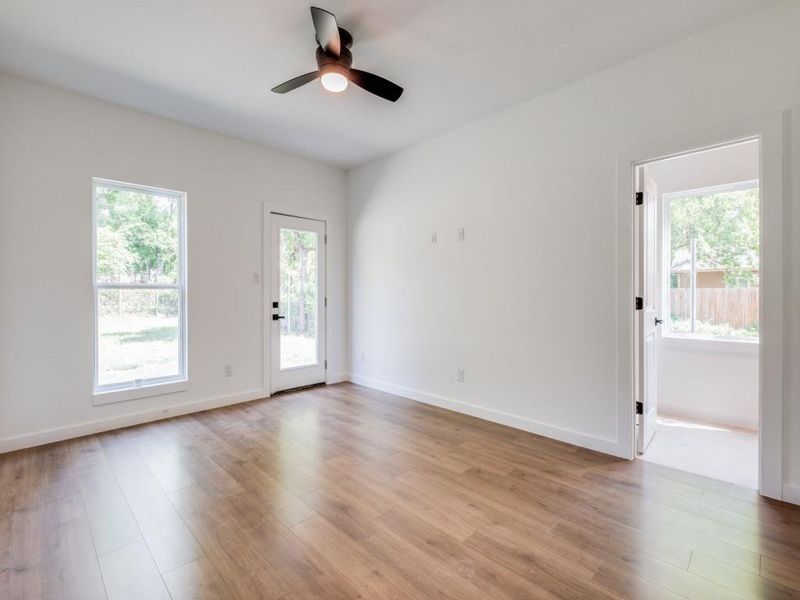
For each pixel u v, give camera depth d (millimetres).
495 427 3275
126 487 2264
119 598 1454
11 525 1898
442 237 3834
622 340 2643
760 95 2111
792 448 2062
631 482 2322
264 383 4195
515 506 2064
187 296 3641
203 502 2107
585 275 2816
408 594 1468
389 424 3355
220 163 3838
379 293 4555
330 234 4824
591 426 2809
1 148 2744
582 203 2820
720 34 2229
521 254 3189
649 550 1711
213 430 3199
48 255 2928
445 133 3771
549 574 1568
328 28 1967
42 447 2844
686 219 3672
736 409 3322
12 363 2795
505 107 3252
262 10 2100
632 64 2562
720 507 2045
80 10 2096
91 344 3119
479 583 1522
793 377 2045
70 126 3008
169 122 3500
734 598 1444
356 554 1690
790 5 2021
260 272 4160
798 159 2006
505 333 3316
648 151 2500
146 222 3486
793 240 2025
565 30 2275
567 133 2891
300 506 2066
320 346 4754
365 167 4711
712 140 2260
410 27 2246
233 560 1654
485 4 2062
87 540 1785
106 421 3186
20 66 2652
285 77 2795
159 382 3533
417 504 2086
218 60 2586
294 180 4438
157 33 2303
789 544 1742
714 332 3533
